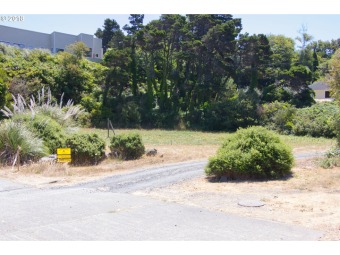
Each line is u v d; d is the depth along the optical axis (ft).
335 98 48.62
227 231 20.44
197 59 142.51
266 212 24.38
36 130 52.06
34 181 37.24
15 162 44.86
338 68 47.34
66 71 139.13
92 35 204.44
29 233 20.30
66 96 137.90
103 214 24.17
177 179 38.29
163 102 144.87
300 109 128.47
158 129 129.18
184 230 20.72
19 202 27.89
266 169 36.99
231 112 131.13
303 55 224.74
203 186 34.17
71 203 27.45
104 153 54.03
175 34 143.64
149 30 138.72
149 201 27.94
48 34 188.34
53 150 51.01
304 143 85.61
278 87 146.92
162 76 149.07
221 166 37.52
